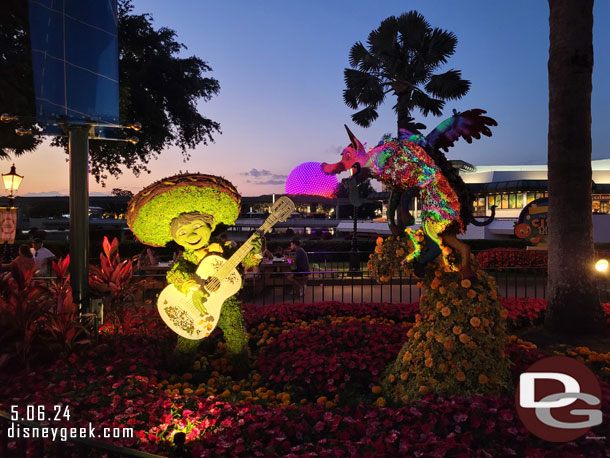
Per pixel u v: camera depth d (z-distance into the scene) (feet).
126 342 15.80
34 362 13.62
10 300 13.84
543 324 21.26
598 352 17.12
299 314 21.52
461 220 10.96
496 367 11.12
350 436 9.00
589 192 19.75
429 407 9.82
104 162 65.92
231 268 13.62
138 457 5.60
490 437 8.80
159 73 66.18
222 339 17.21
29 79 41.57
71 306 14.11
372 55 55.01
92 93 16.05
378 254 12.15
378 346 14.48
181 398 10.94
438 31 52.31
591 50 19.53
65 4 15.79
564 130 19.66
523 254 47.11
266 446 8.79
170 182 13.88
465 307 11.09
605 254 34.99
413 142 11.36
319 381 12.80
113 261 17.79
